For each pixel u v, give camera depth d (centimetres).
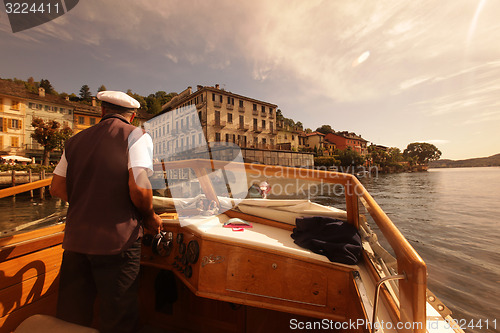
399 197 2080
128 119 116
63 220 158
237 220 176
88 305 103
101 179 102
